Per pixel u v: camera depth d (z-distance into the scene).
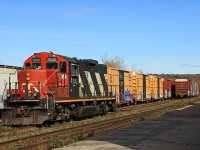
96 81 29.47
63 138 14.95
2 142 13.86
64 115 23.00
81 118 26.00
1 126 21.36
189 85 71.31
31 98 21.14
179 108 36.50
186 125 20.09
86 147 12.98
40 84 21.70
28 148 12.62
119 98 38.09
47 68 23.08
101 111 29.44
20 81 22.11
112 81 35.44
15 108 21.09
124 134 16.55
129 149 12.45
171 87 70.69
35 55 23.41
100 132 17.72
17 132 18.34
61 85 23.12
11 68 28.25
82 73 26.50
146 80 51.38
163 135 15.98
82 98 25.44
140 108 37.66
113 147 12.87
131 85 43.94
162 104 45.62
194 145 13.25
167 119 24.03
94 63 29.59
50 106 20.92
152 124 20.89
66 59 23.59
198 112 30.16
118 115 28.61
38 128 20.27
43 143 13.59
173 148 12.63
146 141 14.24
